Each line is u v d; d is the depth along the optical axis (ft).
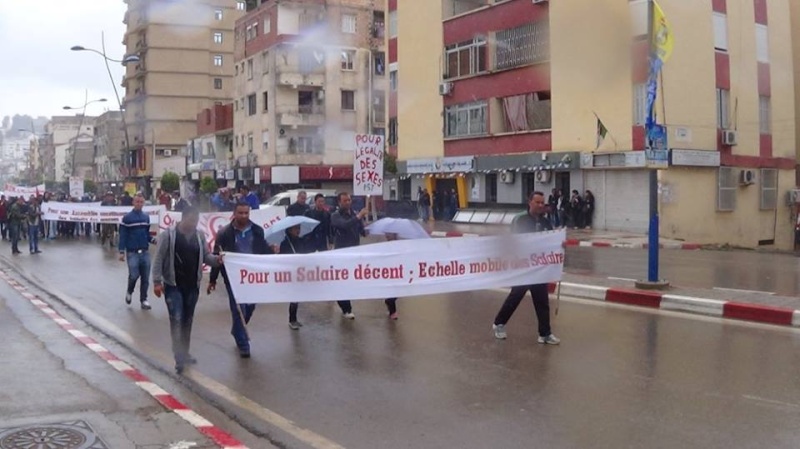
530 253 31.40
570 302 42.06
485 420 21.21
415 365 27.76
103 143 304.30
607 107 93.04
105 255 73.20
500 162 109.09
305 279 30.30
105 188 261.85
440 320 36.99
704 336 32.42
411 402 23.08
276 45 160.66
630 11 57.36
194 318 38.14
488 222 98.27
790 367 26.86
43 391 23.89
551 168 99.81
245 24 176.45
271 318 37.83
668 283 42.83
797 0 112.88
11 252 76.07
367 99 166.81
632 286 43.88
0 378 25.49
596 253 71.41
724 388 24.17
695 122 92.02
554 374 26.20
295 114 162.09
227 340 32.71
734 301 38.01
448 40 118.52
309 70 161.89
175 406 22.41
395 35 133.08
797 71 112.98
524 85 103.30
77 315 39.37
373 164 53.67
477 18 111.96
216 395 24.04
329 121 163.43
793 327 34.32
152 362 28.76
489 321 36.55
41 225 98.22
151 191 213.66
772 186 103.45
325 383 25.43
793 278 50.21
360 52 165.37
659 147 42.42
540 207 32.48
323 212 39.06
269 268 29.84
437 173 121.60
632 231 93.50
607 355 28.94
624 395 23.50
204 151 201.98
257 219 50.98
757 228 101.55
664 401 22.80
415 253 31.53
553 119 100.07
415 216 122.83
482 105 112.27
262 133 168.25
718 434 19.75
